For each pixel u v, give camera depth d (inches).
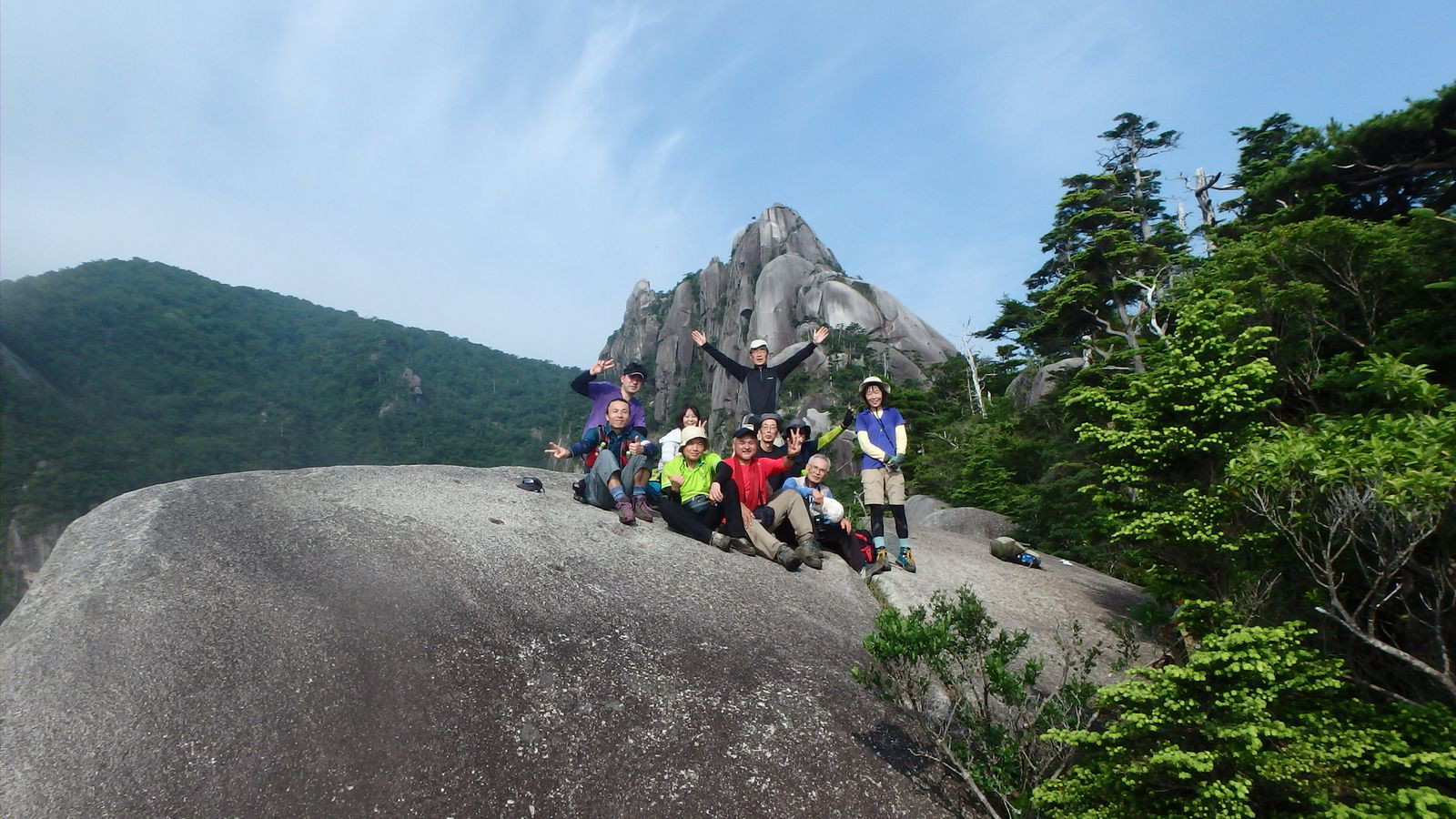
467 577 173.6
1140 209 1057.5
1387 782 117.3
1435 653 131.2
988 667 129.0
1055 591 260.4
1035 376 1100.5
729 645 169.3
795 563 228.5
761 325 3385.8
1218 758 115.3
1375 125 388.2
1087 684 134.6
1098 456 192.4
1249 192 473.7
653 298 5438.0
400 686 135.0
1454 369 216.1
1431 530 115.2
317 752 120.3
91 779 111.0
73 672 129.6
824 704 154.6
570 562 194.5
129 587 151.6
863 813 128.3
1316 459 124.0
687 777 128.2
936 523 524.4
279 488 219.0
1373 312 240.1
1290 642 121.3
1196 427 170.4
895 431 261.0
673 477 255.0
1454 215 236.5
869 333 2955.2
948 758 139.1
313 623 148.1
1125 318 707.4
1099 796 122.1
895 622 132.4
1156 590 179.2
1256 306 233.3
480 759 123.6
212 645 138.7
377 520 201.3
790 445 269.9
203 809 109.2
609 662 152.8
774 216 4372.5
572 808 119.2
